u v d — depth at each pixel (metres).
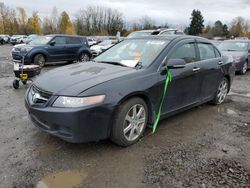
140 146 3.46
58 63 13.46
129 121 3.36
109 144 3.47
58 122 2.95
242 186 2.64
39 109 3.08
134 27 69.31
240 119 4.66
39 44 11.76
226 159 3.18
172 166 2.99
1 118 4.36
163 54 3.86
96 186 2.61
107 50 4.73
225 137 3.84
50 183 2.63
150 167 2.96
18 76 6.39
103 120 3.07
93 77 3.29
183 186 2.63
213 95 5.21
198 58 4.55
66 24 75.38
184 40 4.32
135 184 2.65
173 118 4.60
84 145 3.42
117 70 3.57
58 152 3.24
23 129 3.90
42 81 3.46
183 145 3.53
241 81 8.76
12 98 5.71
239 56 10.02
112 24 71.56
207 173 2.86
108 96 3.06
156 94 3.65
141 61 3.85
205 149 3.43
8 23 71.25
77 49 12.98
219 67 5.09
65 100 2.95
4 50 24.91
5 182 2.62
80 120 2.91
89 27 70.81
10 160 3.03
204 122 4.45
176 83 3.97
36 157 3.11
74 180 2.69
